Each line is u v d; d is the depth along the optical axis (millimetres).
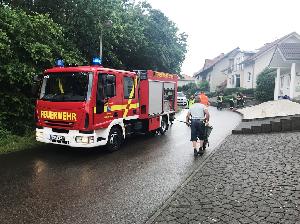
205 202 5266
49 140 8664
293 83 23562
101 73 8617
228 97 35531
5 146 9250
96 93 8414
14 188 5961
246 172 6973
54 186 6129
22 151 9094
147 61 23156
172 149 9977
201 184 6203
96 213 4918
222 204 5168
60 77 8664
